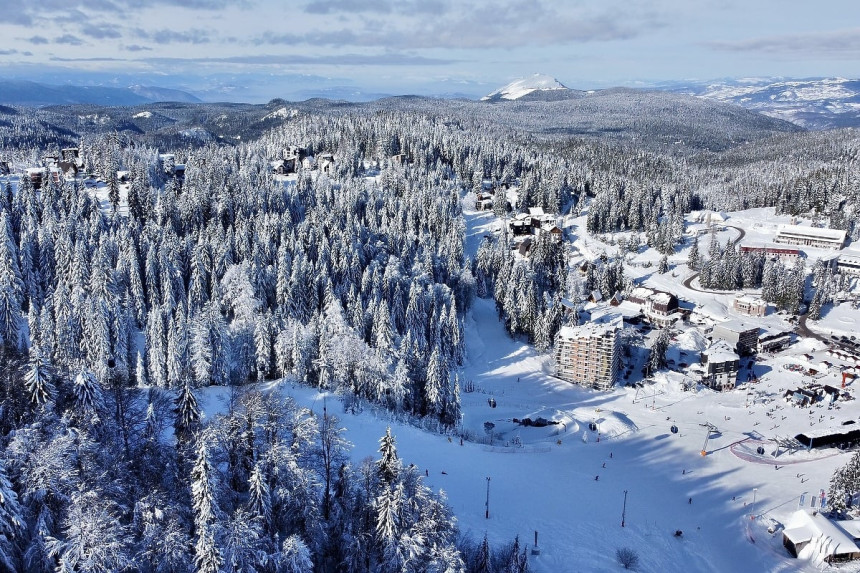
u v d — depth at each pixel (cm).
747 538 8894
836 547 8244
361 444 9394
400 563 5981
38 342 11275
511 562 6862
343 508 6694
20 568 5159
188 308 13275
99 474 5688
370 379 11744
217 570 5088
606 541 8331
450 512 7019
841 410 13562
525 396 14338
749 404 13925
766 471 10925
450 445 10619
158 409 7988
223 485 6247
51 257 14488
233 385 11138
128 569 5159
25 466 5619
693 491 10156
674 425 12656
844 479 9331
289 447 6869
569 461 10988
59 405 7012
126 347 11512
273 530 6094
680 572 7975
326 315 13125
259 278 14338
